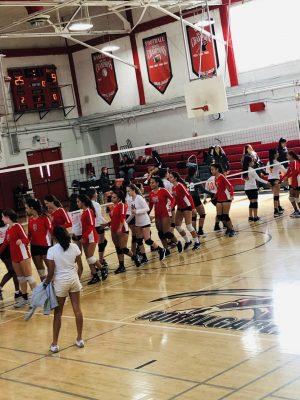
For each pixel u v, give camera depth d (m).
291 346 6.72
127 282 11.20
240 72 23.86
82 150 30.02
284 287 9.20
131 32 27.00
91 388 6.38
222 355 6.77
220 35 24.06
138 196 12.49
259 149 22.84
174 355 7.01
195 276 10.83
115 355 7.32
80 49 29.23
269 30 22.86
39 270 10.89
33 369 7.27
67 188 29.52
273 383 5.79
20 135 28.20
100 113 28.92
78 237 11.84
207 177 21.62
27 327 9.23
